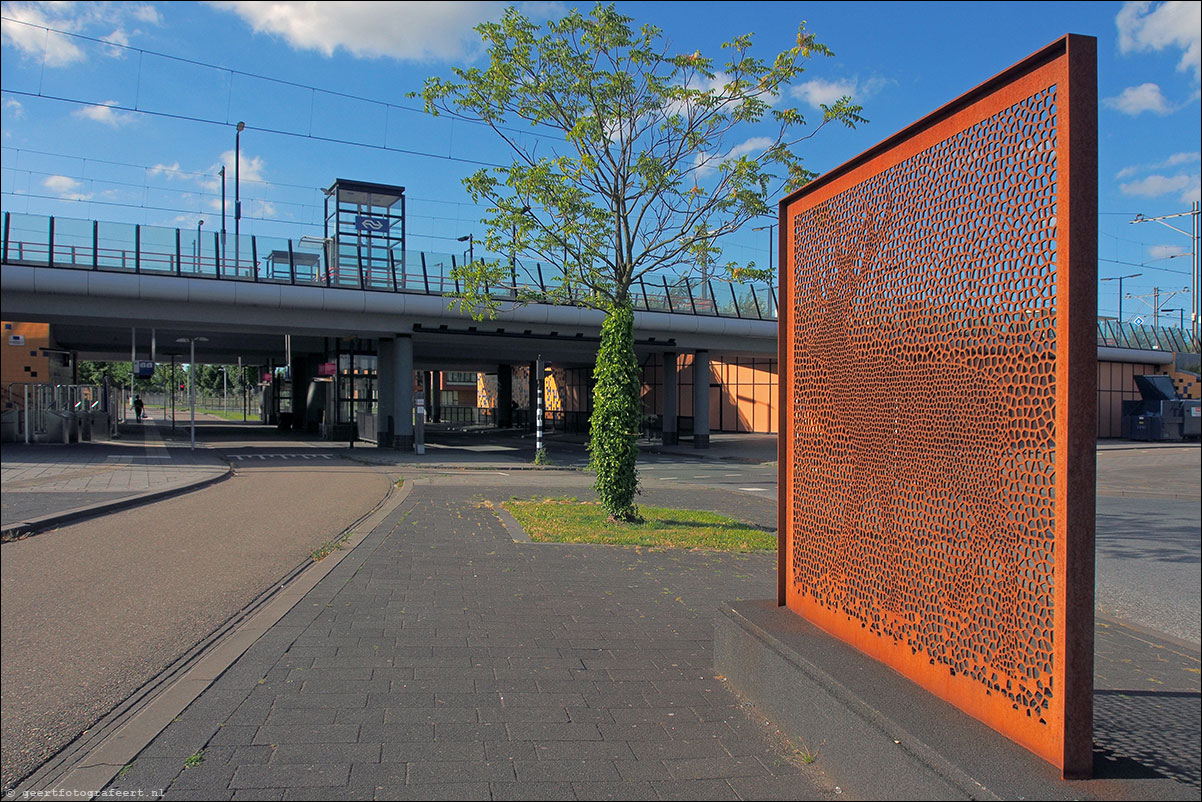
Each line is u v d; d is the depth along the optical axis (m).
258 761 3.45
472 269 11.91
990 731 2.88
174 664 5.18
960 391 3.14
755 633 4.20
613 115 11.78
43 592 7.15
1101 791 2.45
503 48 11.53
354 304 28.59
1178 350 52.50
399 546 9.24
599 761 3.48
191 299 26.08
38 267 24.19
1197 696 4.57
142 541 10.01
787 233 4.70
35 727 4.16
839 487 4.05
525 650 5.16
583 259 11.70
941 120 3.30
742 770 3.41
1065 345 2.56
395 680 4.54
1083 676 2.56
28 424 30.23
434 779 3.29
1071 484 2.54
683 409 49.59
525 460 28.50
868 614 3.75
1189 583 8.50
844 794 3.19
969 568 3.07
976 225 3.08
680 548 9.24
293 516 12.54
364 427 37.09
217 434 43.75
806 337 4.43
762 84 11.46
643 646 5.27
